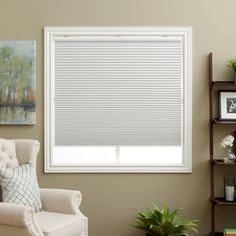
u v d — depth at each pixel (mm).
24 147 3973
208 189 4352
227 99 4301
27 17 4328
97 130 4391
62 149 4445
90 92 4383
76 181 4348
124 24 4344
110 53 4371
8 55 4301
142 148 4445
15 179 3664
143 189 4352
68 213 3779
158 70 4383
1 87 4301
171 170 4344
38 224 3418
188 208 4355
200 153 4355
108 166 4336
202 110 4355
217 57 4355
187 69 4348
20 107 4305
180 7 4348
